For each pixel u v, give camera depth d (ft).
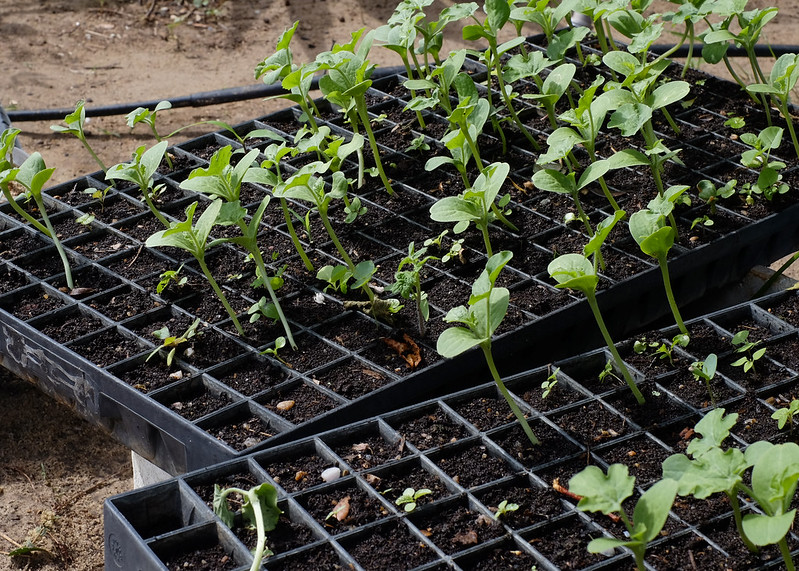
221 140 5.40
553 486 4.08
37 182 4.75
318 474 4.14
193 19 8.99
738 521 3.92
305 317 4.63
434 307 4.63
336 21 8.86
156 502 4.07
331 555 3.95
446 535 4.00
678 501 4.04
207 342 4.57
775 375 4.36
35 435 5.37
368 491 4.09
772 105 5.47
